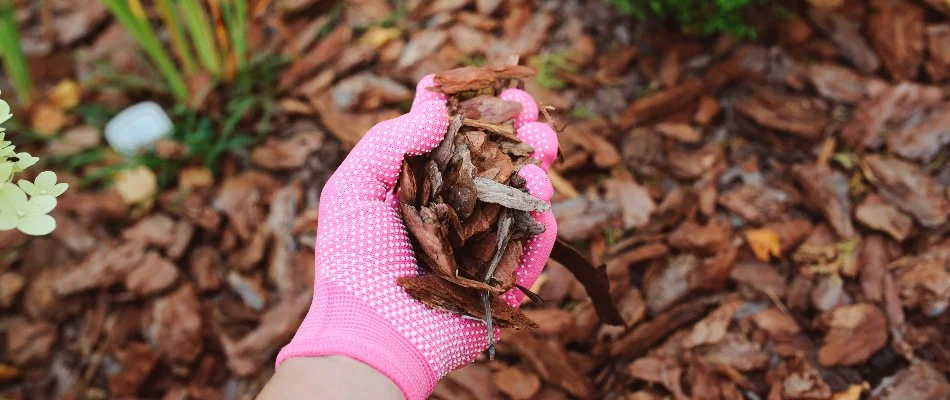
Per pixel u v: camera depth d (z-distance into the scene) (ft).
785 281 1.84
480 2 2.48
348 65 2.41
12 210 0.93
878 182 1.93
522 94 1.37
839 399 1.65
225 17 2.55
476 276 1.18
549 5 2.43
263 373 1.95
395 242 1.18
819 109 2.10
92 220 2.23
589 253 1.95
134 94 2.57
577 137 2.12
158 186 2.28
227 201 2.21
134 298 2.09
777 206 1.95
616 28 2.35
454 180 1.18
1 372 2.04
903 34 2.15
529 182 1.20
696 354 1.77
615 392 1.78
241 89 2.43
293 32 2.56
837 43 2.19
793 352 1.73
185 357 1.99
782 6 2.25
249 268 2.11
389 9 2.55
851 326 1.73
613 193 2.04
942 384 1.62
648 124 2.16
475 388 1.78
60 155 2.41
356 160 1.19
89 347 2.06
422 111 1.20
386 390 1.03
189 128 2.38
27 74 2.55
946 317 1.70
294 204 2.16
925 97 2.01
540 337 1.82
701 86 2.19
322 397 1.00
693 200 2.00
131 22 2.18
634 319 1.84
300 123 2.35
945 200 1.86
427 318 1.14
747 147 2.09
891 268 1.80
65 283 2.10
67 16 2.76
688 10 2.14
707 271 1.85
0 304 2.15
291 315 1.97
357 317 1.11
